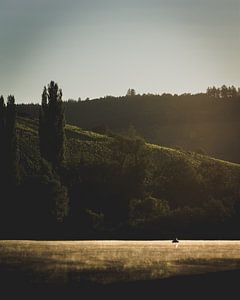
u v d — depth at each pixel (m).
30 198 114.62
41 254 66.56
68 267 52.75
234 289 40.84
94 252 72.75
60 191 116.50
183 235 123.81
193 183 148.25
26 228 112.69
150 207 130.88
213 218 128.50
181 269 53.75
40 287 39.84
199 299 37.28
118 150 156.12
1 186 115.50
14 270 48.88
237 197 140.25
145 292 39.22
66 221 119.50
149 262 60.50
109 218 131.12
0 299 35.22
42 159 126.62
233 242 108.88
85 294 37.91
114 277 46.25
